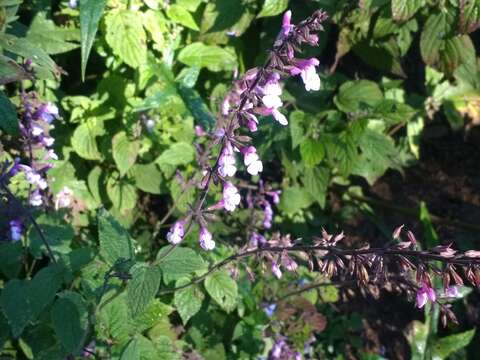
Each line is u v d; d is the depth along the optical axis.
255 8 0.56
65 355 0.36
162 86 0.52
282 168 0.64
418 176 0.73
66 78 0.57
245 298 0.51
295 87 0.62
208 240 0.35
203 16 0.56
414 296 0.35
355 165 0.57
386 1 0.53
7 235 0.39
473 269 0.30
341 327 0.61
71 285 0.42
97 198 0.54
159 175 0.54
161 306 0.37
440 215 0.71
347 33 0.58
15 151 0.46
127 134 0.52
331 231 0.66
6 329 0.40
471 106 0.65
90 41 0.41
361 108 0.59
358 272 0.33
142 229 0.57
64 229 0.41
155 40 0.50
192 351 0.45
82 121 0.52
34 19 0.48
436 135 0.74
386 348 0.62
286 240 0.38
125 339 0.36
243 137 0.34
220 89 0.55
